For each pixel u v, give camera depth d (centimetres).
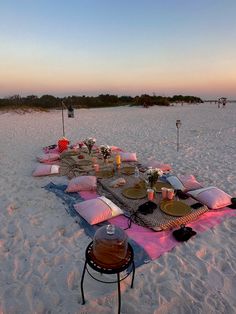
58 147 963
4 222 462
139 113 2916
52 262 360
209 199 500
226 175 714
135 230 428
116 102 5356
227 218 473
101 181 614
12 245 398
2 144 1151
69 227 445
